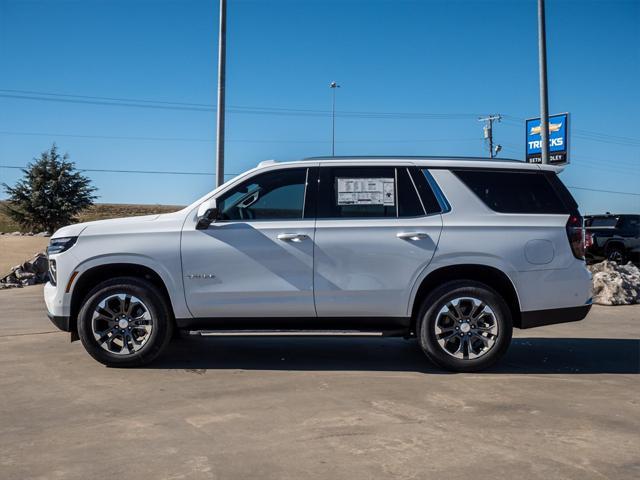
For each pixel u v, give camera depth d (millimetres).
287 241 5969
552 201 6172
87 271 6062
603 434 4348
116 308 6078
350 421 4586
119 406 4957
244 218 6133
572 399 5191
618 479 3609
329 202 6109
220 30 16141
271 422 4570
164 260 5992
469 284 5957
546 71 15914
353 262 5953
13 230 52406
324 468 3750
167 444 4145
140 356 6043
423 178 6152
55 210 47219
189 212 6152
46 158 48531
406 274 5949
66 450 4047
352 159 6270
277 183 6191
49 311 6184
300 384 5605
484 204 6090
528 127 19047
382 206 6102
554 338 8008
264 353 6883
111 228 6113
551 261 6023
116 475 3662
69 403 5039
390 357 6719
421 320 5984
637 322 9328
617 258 19344
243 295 5984
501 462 3840
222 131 16312
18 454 3980
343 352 6969
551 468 3758
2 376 5859
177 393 5312
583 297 6102
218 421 4598
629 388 5562
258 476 3645
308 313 6016
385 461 3852
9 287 14594
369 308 5988
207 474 3674
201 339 7621
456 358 5949
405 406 4953
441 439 4223
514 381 5762
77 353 6848
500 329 5910
